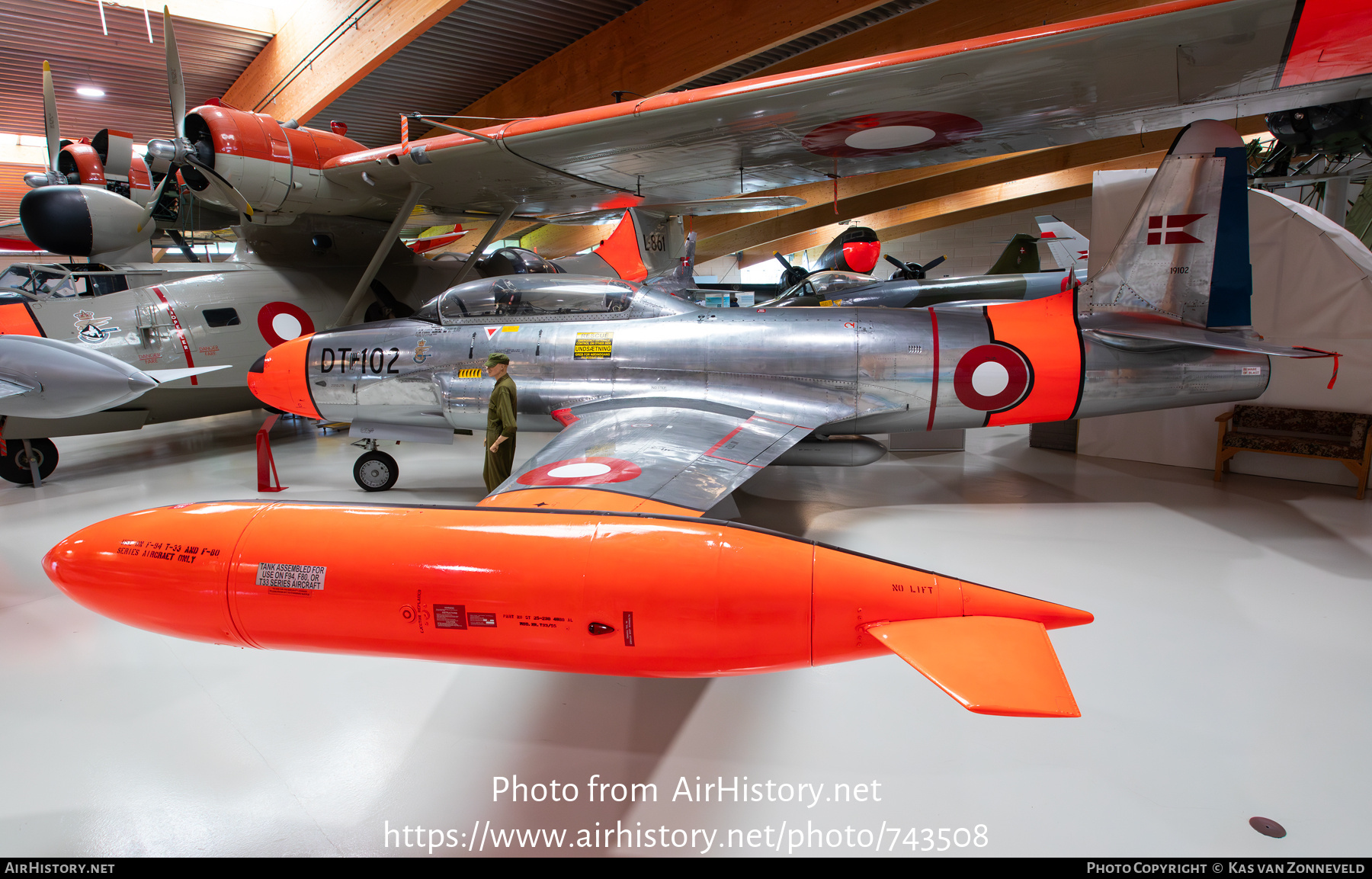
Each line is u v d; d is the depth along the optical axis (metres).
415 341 5.00
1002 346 4.39
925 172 14.54
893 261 12.38
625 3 8.27
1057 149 14.03
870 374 4.44
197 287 6.58
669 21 7.91
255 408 7.20
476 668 2.83
